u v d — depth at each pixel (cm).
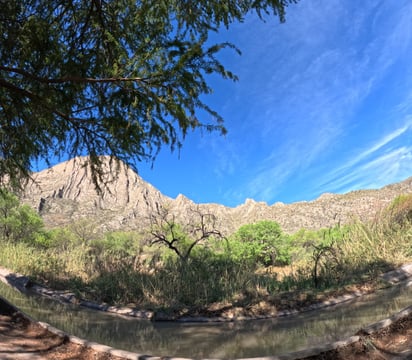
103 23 493
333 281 910
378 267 927
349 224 1296
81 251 1669
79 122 560
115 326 664
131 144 532
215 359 424
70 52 482
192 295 922
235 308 754
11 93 520
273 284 977
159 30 429
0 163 648
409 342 391
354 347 399
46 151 660
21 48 477
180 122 414
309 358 382
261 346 468
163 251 1816
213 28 478
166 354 460
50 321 664
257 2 447
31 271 1276
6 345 462
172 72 385
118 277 1101
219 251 2080
